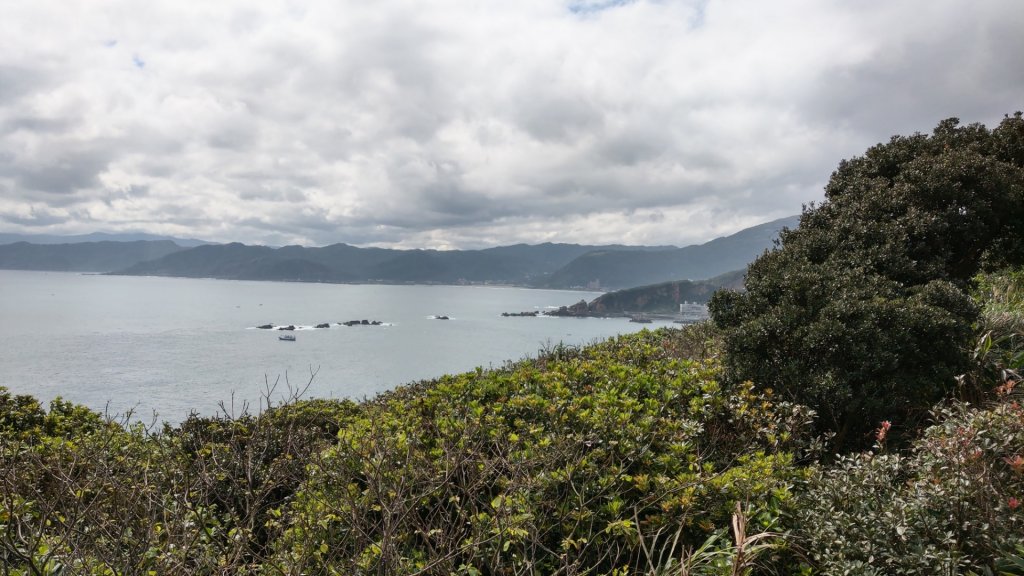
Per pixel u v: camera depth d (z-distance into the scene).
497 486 3.92
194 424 5.40
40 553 2.97
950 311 6.07
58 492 3.21
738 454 4.63
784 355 5.89
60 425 6.37
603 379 5.87
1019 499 3.01
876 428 5.36
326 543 3.37
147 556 2.93
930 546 2.78
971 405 5.27
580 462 3.75
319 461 3.81
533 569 3.14
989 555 2.86
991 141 9.19
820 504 3.33
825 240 7.88
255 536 3.85
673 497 3.58
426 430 4.61
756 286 7.04
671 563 3.21
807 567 3.07
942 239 7.75
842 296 6.07
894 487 3.41
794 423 4.89
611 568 3.35
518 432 4.68
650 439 4.37
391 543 2.99
